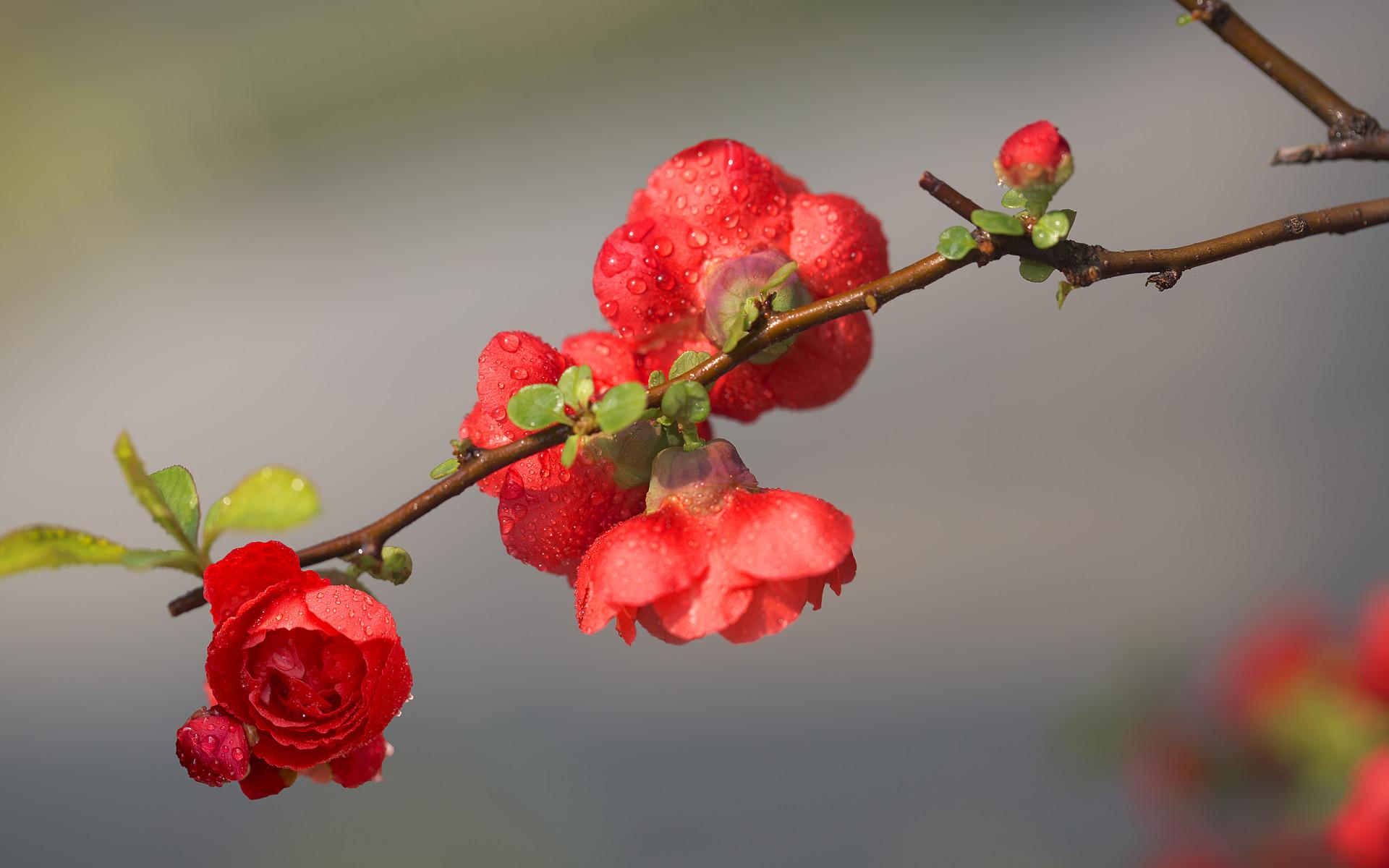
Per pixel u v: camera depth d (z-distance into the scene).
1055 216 0.76
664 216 0.79
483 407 0.79
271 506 0.76
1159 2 4.83
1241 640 0.90
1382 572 2.32
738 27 5.28
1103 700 0.92
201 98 5.40
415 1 5.61
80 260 4.79
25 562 0.75
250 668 0.76
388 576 0.77
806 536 0.76
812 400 0.81
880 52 4.93
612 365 0.80
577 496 0.79
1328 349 3.03
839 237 0.80
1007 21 4.95
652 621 0.78
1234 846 0.89
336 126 5.27
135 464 0.75
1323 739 0.87
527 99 5.21
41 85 5.41
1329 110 0.76
